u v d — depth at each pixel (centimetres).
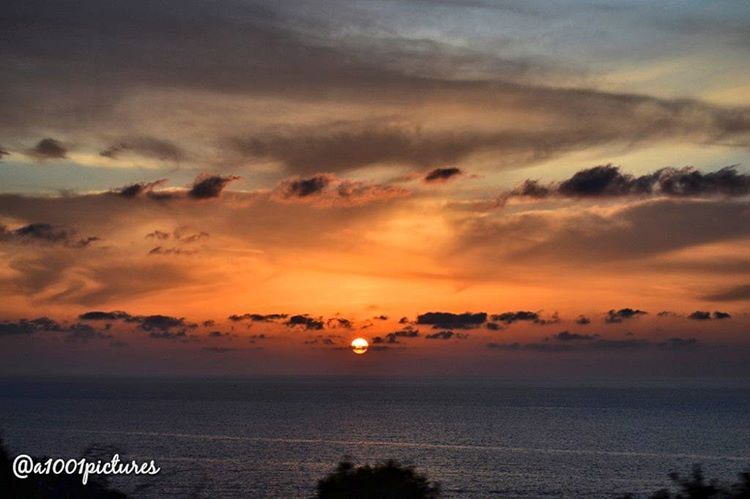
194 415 15662
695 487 1154
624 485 6375
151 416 15012
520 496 5722
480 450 9306
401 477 1327
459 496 5684
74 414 15400
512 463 7962
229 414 16125
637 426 13600
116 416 14738
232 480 5575
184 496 2733
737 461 8250
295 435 11012
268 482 5644
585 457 8569
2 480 1306
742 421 14800
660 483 6494
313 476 6156
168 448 8469
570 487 6231
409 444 9969
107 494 1393
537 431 12369
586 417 16275
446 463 7900
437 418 15688
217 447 8819
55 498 1309
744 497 1114
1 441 1445
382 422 14312
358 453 8700
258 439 10131
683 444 10119
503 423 14300
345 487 1308
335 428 12488
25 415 14838
